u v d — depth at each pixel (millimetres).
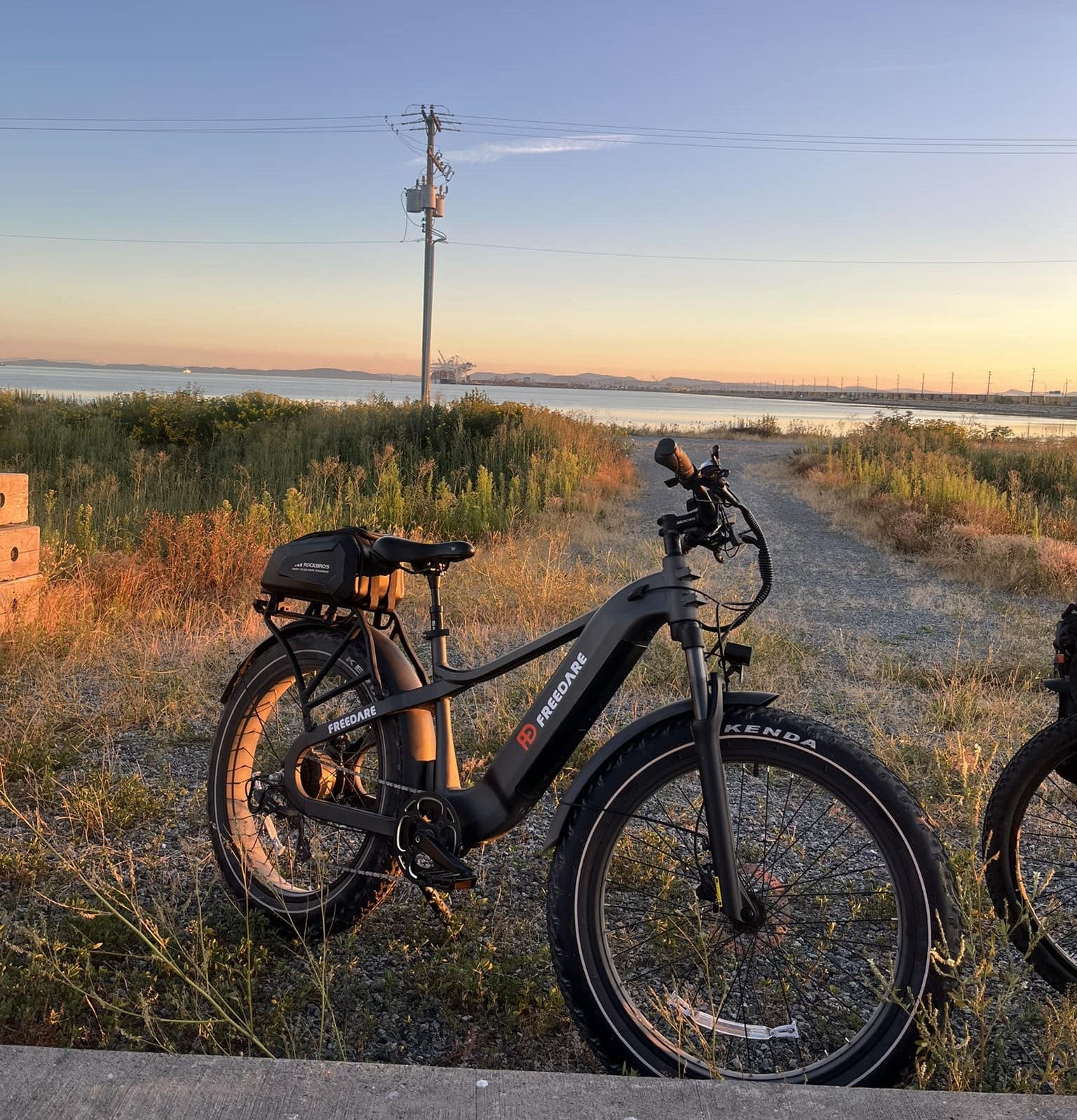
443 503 12367
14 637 5836
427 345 37469
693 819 2992
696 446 31406
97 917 2809
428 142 36656
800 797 3656
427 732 2674
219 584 7672
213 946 2680
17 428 18516
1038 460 21359
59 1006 2459
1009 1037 2404
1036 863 2715
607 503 16516
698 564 10016
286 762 2832
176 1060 1795
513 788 2441
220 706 5039
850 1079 2021
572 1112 1688
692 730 2158
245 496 12773
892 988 1998
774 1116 1689
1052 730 2469
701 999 2430
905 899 2021
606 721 4848
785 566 10898
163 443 19859
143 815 3660
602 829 2180
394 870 2689
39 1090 1705
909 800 2045
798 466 24828
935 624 7922
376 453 16484
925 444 25469
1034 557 10125
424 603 7492
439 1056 2363
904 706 5461
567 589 7762
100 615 6691
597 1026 2137
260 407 21219
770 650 6336
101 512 11625
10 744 4207
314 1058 2326
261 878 2898
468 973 2582
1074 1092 2117
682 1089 1755
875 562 11391
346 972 2668
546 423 21172
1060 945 2629
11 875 3156
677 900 2693
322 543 2811
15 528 6199
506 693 5102
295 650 2916
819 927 2613
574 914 2160
